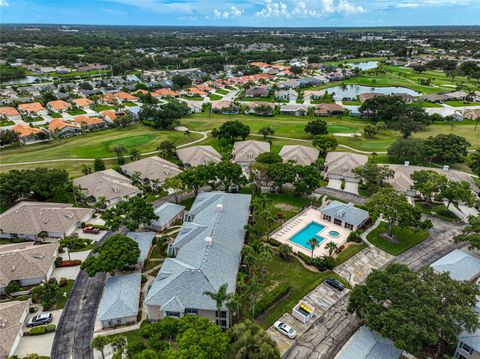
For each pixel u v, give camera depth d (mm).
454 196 97375
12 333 58219
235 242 77438
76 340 59906
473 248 81688
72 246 83438
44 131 168375
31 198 108375
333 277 75000
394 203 84875
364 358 52844
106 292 67812
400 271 62062
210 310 61062
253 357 47719
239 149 143500
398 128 171750
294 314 64625
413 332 50406
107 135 172000
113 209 88375
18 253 75500
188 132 169000
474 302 57906
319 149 150000
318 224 96375
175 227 94188
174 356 45875
